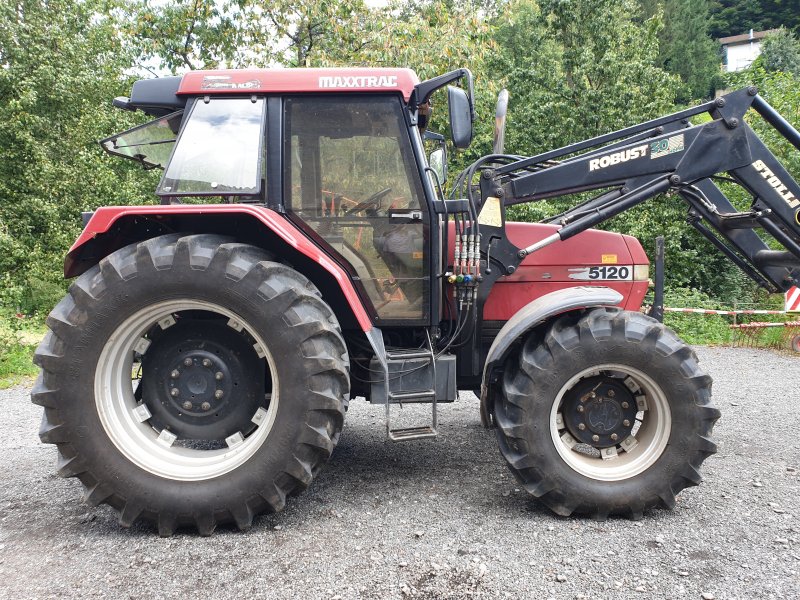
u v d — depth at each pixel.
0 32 11.03
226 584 2.12
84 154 11.20
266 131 2.80
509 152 12.62
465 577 2.14
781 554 2.30
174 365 2.74
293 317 2.48
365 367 3.01
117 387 2.60
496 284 3.30
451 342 3.05
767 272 3.48
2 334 8.09
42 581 2.16
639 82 11.76
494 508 2.78
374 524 2.60
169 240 2.57
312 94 2.82
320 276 2.94
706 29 35.56
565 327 2.74
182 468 2.55
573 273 3.32
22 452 3.81
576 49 11.85
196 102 2.81
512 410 2.69
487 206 3.06
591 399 2.81
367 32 9.92
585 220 3.05
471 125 2.66
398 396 2.82
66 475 2.50
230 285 2.47
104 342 2.49
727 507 2.79
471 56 9.67
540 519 2.65
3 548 2.43
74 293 2.49
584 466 2.68
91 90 11.80
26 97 10.83
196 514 2.49
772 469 3.35
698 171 3.01
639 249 3.38
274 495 2.53
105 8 12.23
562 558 2.28
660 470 2.64
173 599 2.02
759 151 3.05
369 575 2.16
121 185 11.52
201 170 2.78
